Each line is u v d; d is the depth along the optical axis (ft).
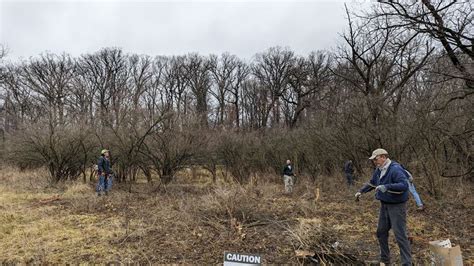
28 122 58.03
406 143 37.65
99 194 42.01
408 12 29.71
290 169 47.98
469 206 30.45
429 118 35.04
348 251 20.13
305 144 60.85
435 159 34.78
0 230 25.43
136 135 50.60
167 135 52.44
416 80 42.70
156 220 27.71
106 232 25.02
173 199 37.14
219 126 66.28
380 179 17.38
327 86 113.60
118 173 54.44
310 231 21.45
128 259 19.79
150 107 52.19
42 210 33.09
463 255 19.22
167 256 20.18
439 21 28.12
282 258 19.66
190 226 25.44
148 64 181.27
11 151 65.36
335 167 55.93
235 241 22.22
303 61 157.48
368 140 41.91
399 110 40.70
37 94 143.95
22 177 60.03
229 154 62.13
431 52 37.68
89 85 168.35
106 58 172.76
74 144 55.26
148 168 54.08
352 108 44.93
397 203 16.72
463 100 34.12
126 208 33.94
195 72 178.19
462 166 35.58
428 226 25.45
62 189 48.98
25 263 19.42
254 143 64.23
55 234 24.77
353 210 32.30
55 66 153.69
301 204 32.73
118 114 52.44
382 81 54.19
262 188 45.01
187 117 55.26
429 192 34.86
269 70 165.37
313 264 18.89
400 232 16.66
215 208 28.25
